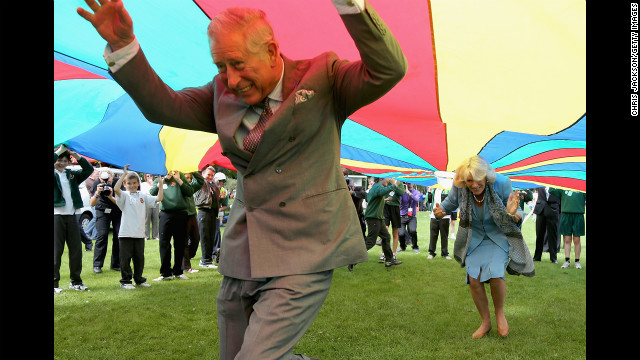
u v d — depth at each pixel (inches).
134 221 282.2
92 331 193.5
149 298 253.4
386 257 368.2
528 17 95.0
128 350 171.6
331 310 230.2
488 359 163.5
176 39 136.3
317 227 64.7
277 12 118.3
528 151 220.4
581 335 190.4
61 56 140.3
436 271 347.3
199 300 250.4
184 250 337.1
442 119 158.6
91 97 168.6
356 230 68.3
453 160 245.8
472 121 150.6
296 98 62.4
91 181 483.8
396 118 179.0
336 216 66.1
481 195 177.9
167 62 150.5
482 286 187.0
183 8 119.5
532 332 194.9
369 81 59.6
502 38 103.4
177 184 310.5
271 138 62.6
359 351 171.5
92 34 125.6
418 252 460.8
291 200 65.0
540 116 131.9
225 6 116.3
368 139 227.3
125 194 279.7
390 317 217.3
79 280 273.3
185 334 191.9
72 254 270.5
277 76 64.4
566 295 268.4
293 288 62.3
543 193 406.6
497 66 113.5
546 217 401.4
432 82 130.0
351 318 215.3
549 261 408.5
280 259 64.0
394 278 317.4
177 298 254.4
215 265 370.3
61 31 125.8
